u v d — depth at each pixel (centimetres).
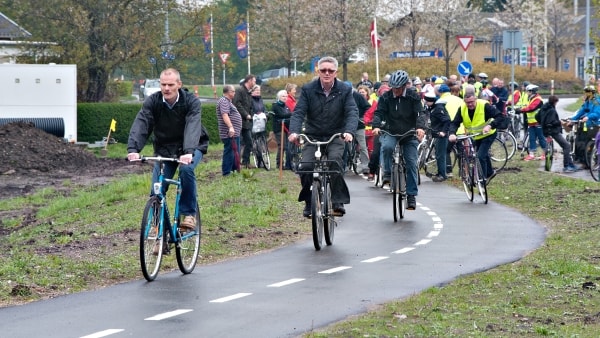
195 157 1577
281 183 3081
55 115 5344
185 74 6650
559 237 2014
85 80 6425
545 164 3619
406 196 2325
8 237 2294
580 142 3569
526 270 1589
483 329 1157
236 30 10094
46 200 3234
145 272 1515
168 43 6444
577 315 1248
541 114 3594
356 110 1883
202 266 1712
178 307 1334
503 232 2128
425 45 10581
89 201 2936
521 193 2845
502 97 4766
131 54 6225
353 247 1920
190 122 1535
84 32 6141
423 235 2086
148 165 4450
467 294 1398
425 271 1630
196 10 6381
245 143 3541
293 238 2055
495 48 12962
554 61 14175
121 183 3300
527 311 1270
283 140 3347
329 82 1875
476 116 2747
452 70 10112
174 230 1578
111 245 1930
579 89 11025
